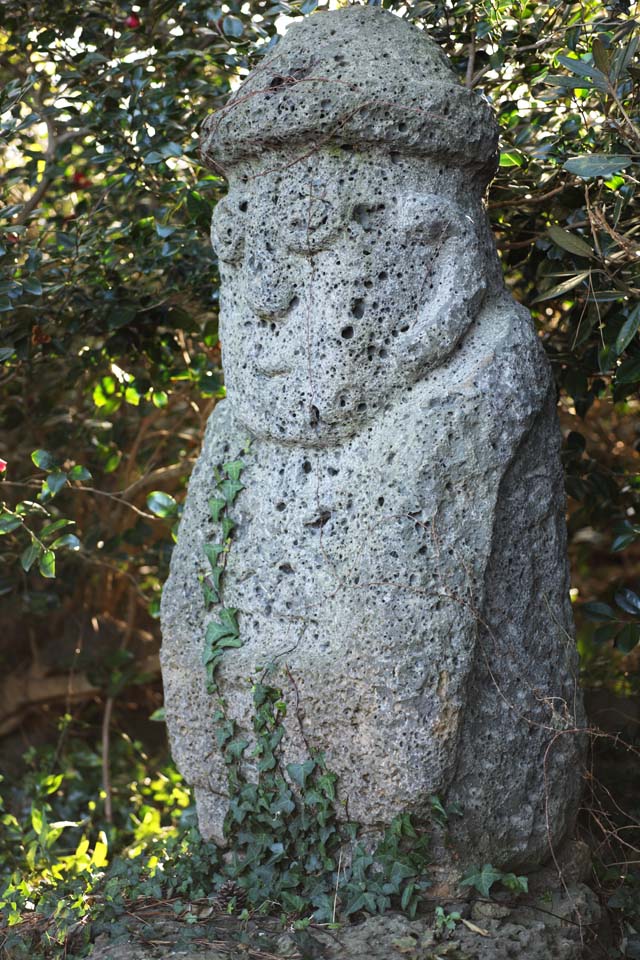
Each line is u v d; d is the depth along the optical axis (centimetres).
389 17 279
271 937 262
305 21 281
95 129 376
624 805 334
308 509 275
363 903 260
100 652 518
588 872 291
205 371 441
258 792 278
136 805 457
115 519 531
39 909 296
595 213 319
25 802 455
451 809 260
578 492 411
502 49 346
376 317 264
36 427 495
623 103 329
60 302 398
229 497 287
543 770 272
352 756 264
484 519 258
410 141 262
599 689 409
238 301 285
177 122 388
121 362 465
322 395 269
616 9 340
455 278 265
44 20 405
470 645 256
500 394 260
